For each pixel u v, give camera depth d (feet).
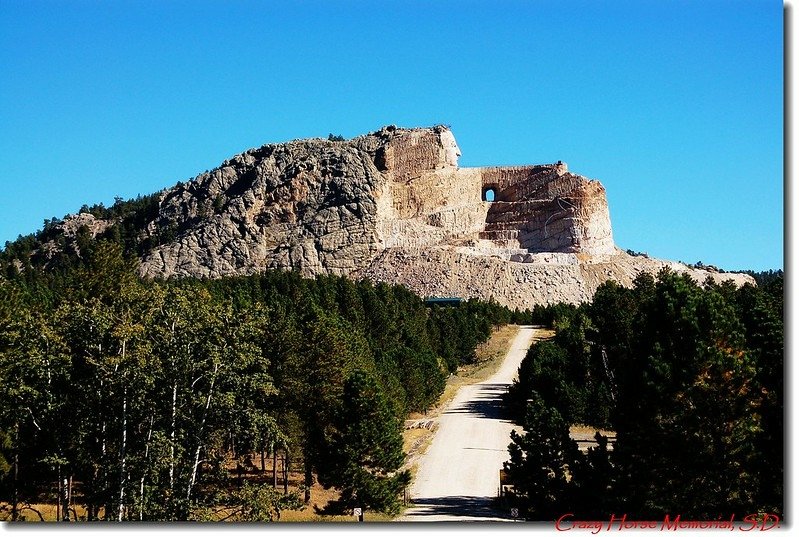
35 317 187.93
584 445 238.07
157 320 179.11
